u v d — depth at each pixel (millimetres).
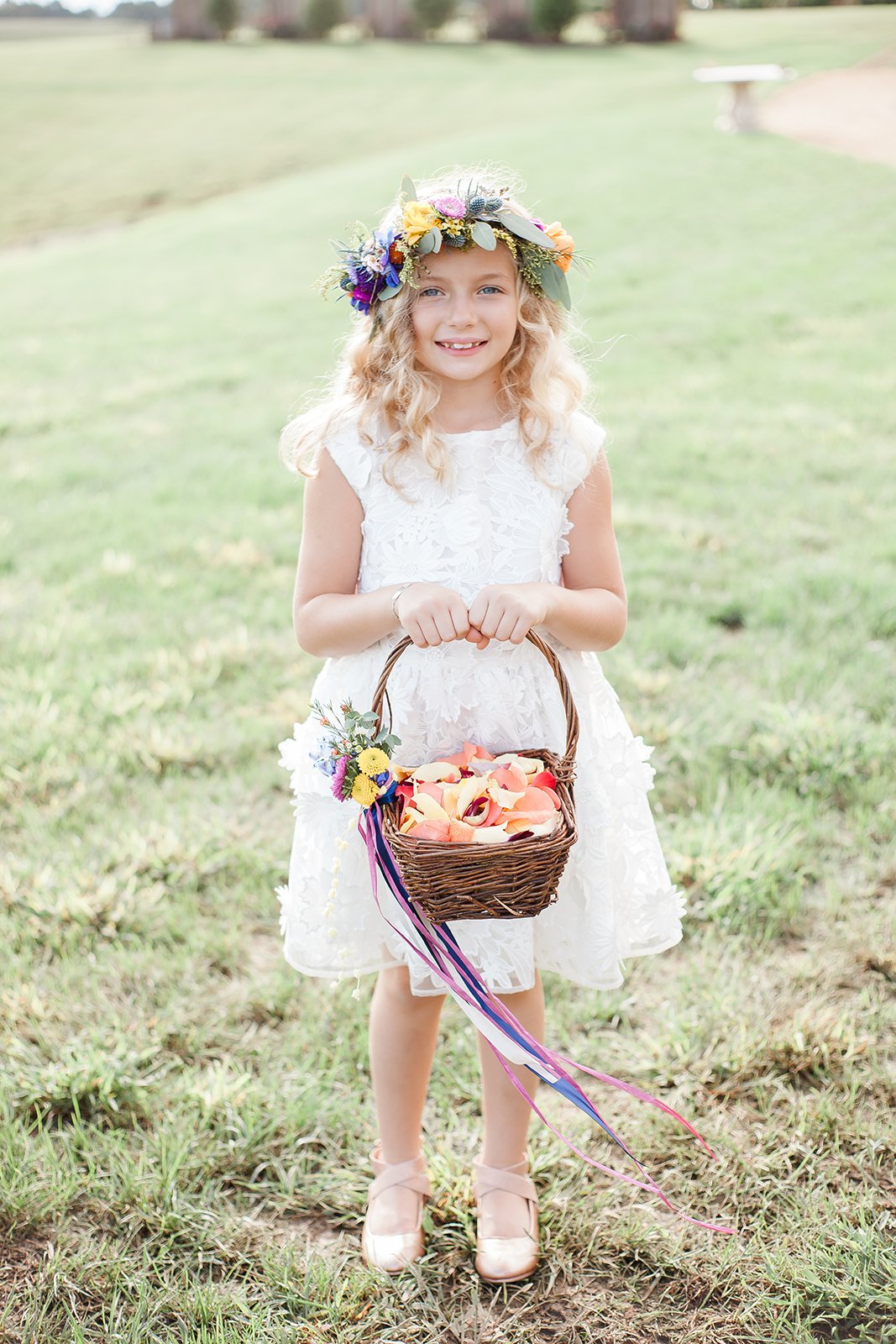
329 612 1972
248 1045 2486
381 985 2127
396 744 1809
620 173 14531
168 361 9000
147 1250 2031
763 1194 2119
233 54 34281
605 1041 2492
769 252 11125
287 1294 1959
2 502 5852
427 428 1957
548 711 2020
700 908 2846
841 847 3049
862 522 5246
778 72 16703
